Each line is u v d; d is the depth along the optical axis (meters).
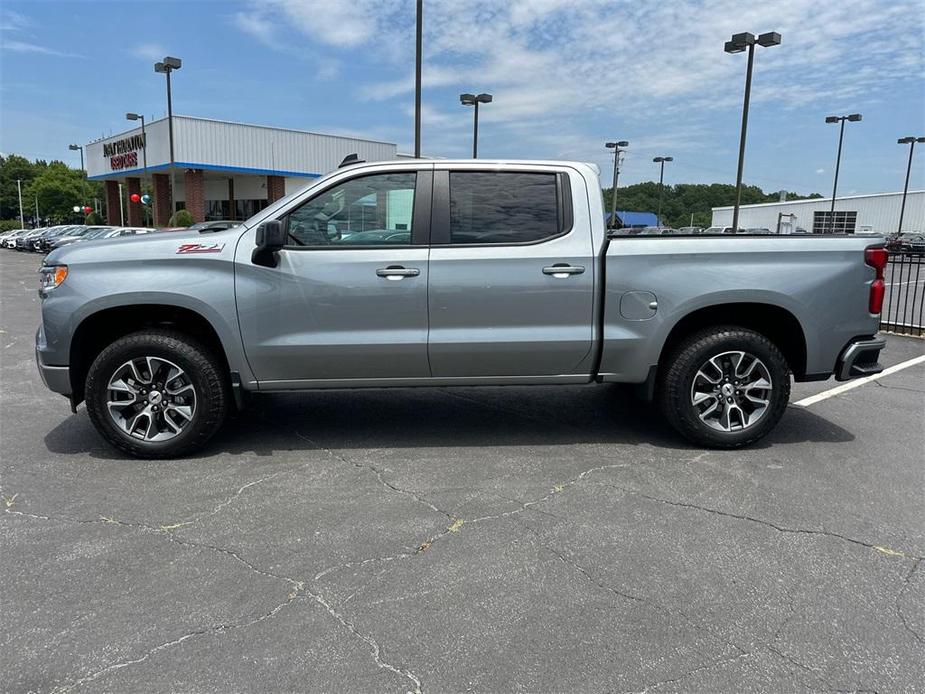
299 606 2.94
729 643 2.70
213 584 3.12
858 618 2.87
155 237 4.65
